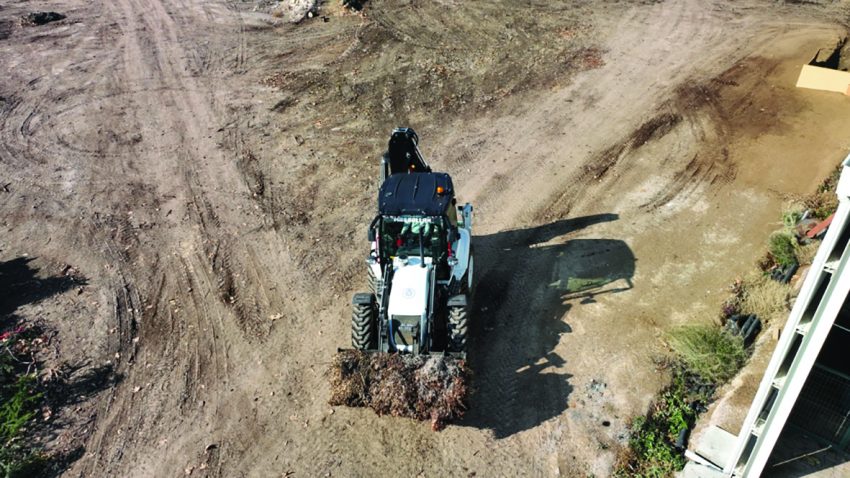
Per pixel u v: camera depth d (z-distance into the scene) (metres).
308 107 19.73
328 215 15.04
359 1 26.81
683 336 11.16
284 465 9.47
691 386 10.57
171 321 12.22
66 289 13.07
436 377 9.45
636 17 25.41
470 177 16.33
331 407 10.33
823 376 8.92
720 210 14.79
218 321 12.17
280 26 25.44
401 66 21.83
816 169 16.12
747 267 12.96
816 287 6.92
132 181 16.53
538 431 9.80
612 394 10.36
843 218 6.41
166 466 9.53
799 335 7.43
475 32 24.23
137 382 10.95
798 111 18.77
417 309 9.65
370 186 16.02
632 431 9.74
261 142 18.06
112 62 22.83
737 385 10.45
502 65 21.86
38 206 15.63
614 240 13.94
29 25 25.81
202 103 20.12
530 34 24.02
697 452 9.38
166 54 23.33
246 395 10.62
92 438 9.98
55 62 22.91
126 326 12.12
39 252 14.15
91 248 14.23
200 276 13.32
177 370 11.16
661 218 14.60
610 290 12.52
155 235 14.59
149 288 13.05
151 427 10.14
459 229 11.65
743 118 18.58
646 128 18.25
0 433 9.99
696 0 26.91
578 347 11.27
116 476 9.41
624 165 16.67
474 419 10.03
